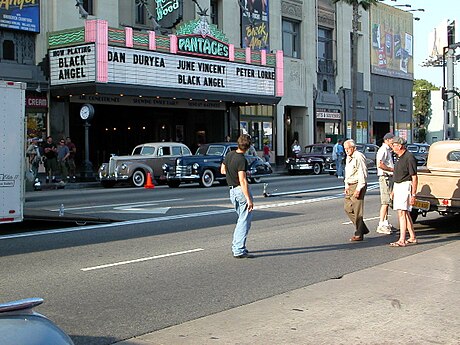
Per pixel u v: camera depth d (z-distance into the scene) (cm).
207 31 3334
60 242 1133
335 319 657
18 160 1212
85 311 689
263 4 4209
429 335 604
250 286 810
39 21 2912
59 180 2683
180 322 650
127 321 652
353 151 1161
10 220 1198
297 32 4631
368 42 5416
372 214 1596
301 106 4594
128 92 2917
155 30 3325
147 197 2064
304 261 977
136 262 955
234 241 998
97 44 2764
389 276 865
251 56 3656
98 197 2072
